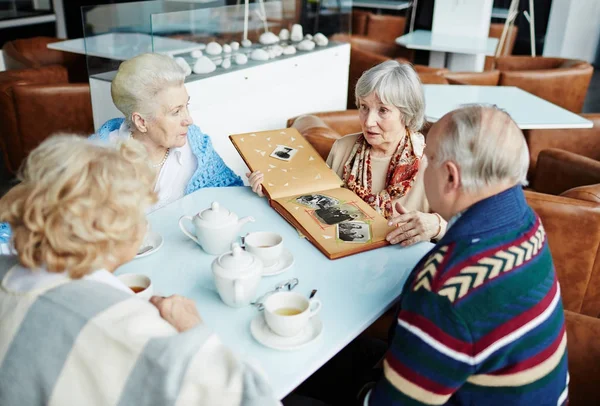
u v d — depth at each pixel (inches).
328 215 60.3
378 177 71.7
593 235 77.7
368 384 47.7
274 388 38.0
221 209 54.1
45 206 32.2
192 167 74.3
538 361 37.0
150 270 51.8
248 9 116.6
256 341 42.6
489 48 171.0
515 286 36.1
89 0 227.3
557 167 100.8
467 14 186.7
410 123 68.6
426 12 211.0
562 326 39.6
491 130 38.0
